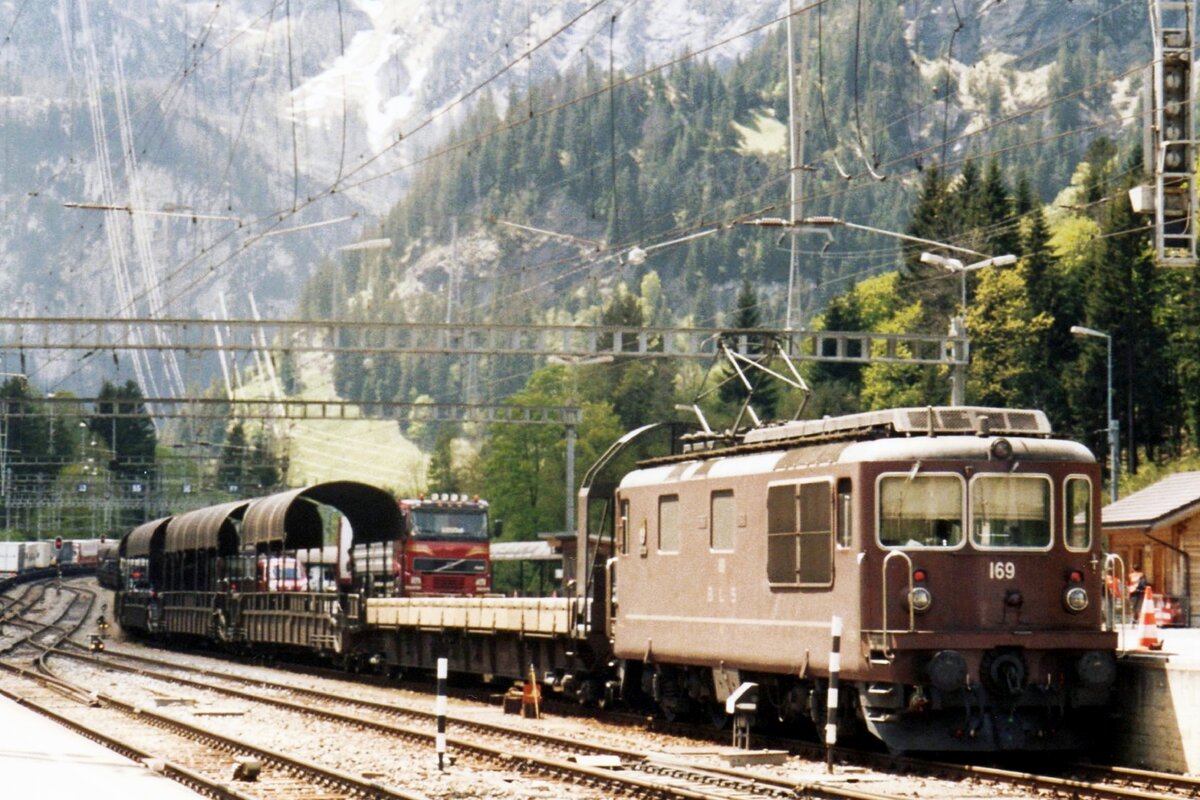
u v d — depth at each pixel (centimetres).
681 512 3528
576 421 9638
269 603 6769
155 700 4538
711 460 3494
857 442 2984
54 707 4362
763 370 3681
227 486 17975
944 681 2792
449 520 7094
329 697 4712
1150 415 13250
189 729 3584
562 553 8994
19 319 7000
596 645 4056
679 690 3641
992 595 2891
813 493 3036
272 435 19438
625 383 17388
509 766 2925
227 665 6962
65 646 8106
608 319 18125
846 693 3002
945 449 2912
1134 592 5794
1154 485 7094
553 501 13675
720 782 2661
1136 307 13225
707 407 16762
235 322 6950
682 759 2906
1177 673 2753
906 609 2872
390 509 6725
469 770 2888
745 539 3266
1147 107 3241
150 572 8988
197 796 2289
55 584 16688
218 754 3177
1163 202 3188
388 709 4244
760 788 2558
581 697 4169
